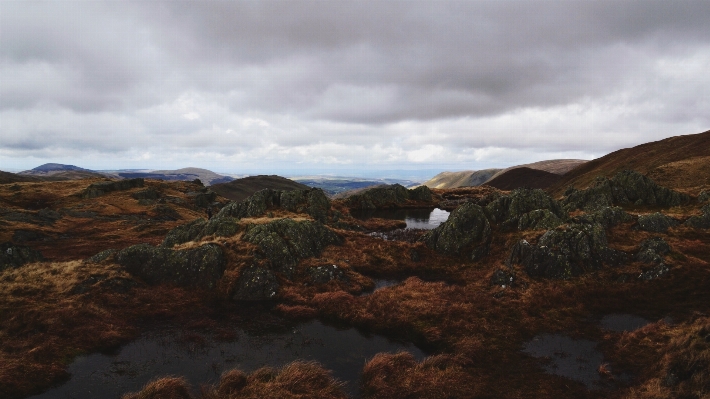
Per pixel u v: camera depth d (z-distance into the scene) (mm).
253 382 17578
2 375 17641
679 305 25109
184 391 17078
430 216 74625
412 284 32125
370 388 17797
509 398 16719
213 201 131125
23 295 26703
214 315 26984
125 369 19750
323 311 27391
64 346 21281
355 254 39938
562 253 31156
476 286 31203
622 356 19891
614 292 27594
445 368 19453
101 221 78875
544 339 22297
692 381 15398
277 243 35031
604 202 58281
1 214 71812
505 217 43375
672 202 56344
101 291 28359
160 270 32094
